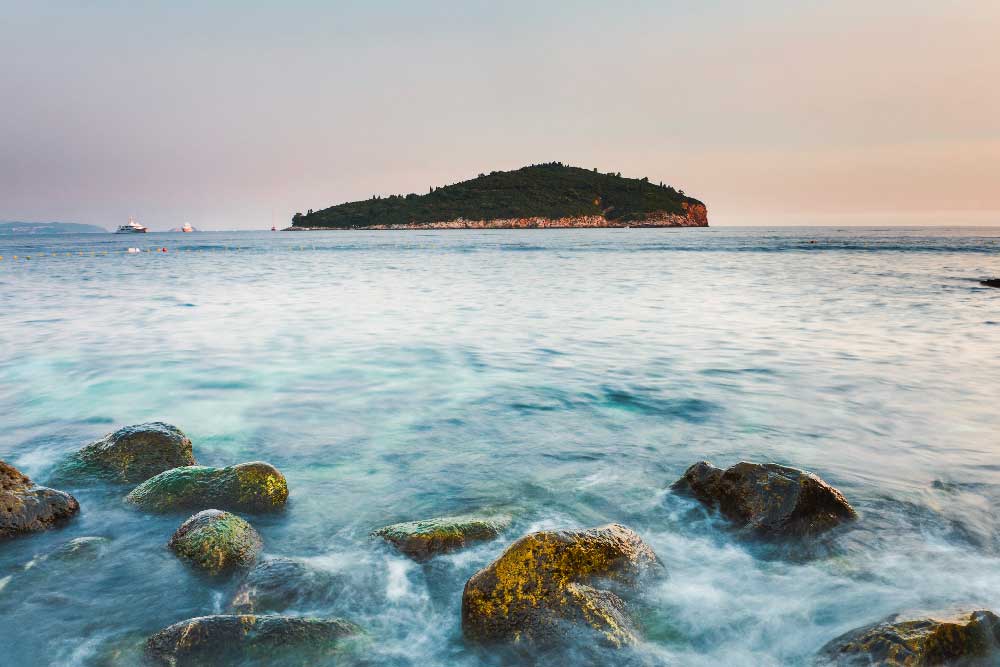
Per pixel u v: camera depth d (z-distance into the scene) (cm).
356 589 478
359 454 799
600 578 456
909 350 1479
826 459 772
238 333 1734
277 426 920
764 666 400
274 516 611
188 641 396
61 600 469
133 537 564
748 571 512
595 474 725
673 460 773
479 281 3497
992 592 475
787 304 2373
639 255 6312
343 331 1775
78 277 3891
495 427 914
